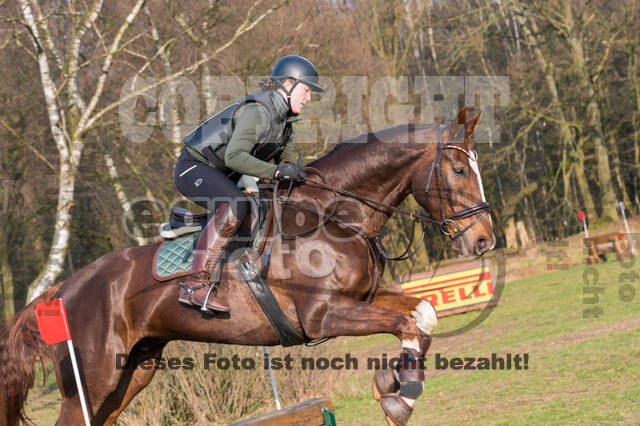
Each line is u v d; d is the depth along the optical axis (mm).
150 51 11812
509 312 11039
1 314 14883
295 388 6332
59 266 10195
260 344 3424
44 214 13555
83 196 13211
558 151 25219
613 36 21594
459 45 20250
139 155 12102
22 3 9961
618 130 24922
